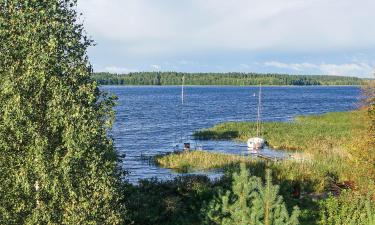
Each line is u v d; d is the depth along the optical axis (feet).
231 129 207.31
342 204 64.18
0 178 38.24
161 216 62.75
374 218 51.55
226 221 46.65
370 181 67.36
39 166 37.63
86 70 41.34
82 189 39.58
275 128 206.90
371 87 78.18
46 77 38.88
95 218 40.40
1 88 38.22
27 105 38.22
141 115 320.09
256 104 465.47
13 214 38.73
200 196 71.56
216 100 547.49
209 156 131.75
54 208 39.29
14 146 38.32
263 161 116.16
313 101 531.50
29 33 38.63
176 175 115.34
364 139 71.61
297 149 158.61
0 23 38.52
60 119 38.65
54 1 40.37
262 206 44.27
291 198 77.41
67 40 40.50
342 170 98.17
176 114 331.57
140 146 173.58
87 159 39.55
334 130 196.54
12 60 39.32
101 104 41.65
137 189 69.92
